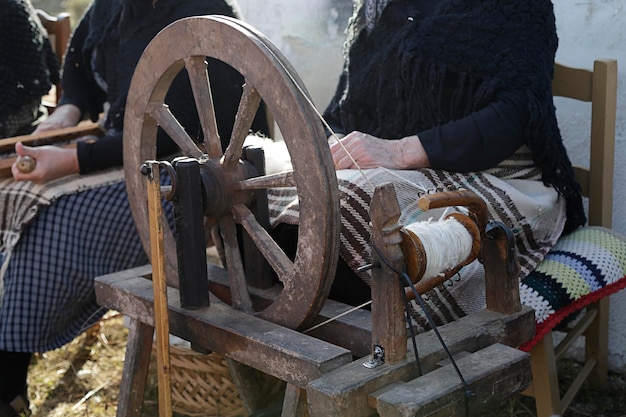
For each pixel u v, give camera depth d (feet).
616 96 7.33
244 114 5.56
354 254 5.89
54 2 24.09
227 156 5.76
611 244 6.86
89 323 8.07
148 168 5.41
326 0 8.71
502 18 6.45
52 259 7.59
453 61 6.44
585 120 7.94
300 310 5.57
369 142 6.23
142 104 6.35
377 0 6.86
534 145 6.41
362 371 4.85
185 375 7.45
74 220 7.64
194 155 6.09
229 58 5.54
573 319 7.50
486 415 7.28
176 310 5.99
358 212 5.88
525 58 6.38
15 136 9.00
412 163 6.27
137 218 6.71
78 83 9.29
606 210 7.43
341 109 7.25
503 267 5.50
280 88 5.23
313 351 5.18
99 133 8.63
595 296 6.56
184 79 7.40
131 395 6.53
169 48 5.98
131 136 6.54
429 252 4.82
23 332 7.53
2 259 7.80
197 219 5.76
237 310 6.01
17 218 7.63
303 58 8.96
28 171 7.54
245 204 5.89
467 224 5.19
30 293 7.57
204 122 5.91
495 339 5.41
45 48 9.55
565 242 6.94
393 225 4.76
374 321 4.92
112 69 8.31
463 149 6.27
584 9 7.85
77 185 7.72
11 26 8.73
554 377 6.68
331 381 4.75
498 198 6.39
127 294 6.41
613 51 7.72
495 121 6.28
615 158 7.85
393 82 6.74
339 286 6.26
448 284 6.08
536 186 6.70
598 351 7.77
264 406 6.93
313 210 5.25
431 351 5.05
